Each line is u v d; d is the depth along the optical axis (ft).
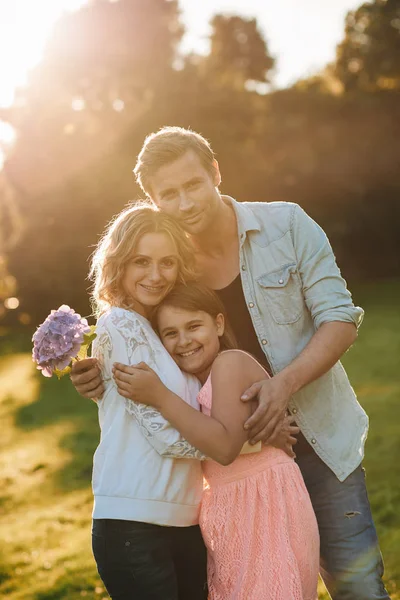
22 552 21.83
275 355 10.06
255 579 8.87
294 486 9.20
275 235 10.11
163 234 9.27
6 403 49.98
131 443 8.93
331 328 9.57
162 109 89.71
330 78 114.93
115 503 8.77
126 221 9.36
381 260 95.71
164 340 9.49
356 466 10.16
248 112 93.71
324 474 10.07
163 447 8.68
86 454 33.86
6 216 88.28
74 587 18.42
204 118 91.15
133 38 98.43
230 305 10.30
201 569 9.43
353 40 113.91
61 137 86.53
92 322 45.60
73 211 85.10
